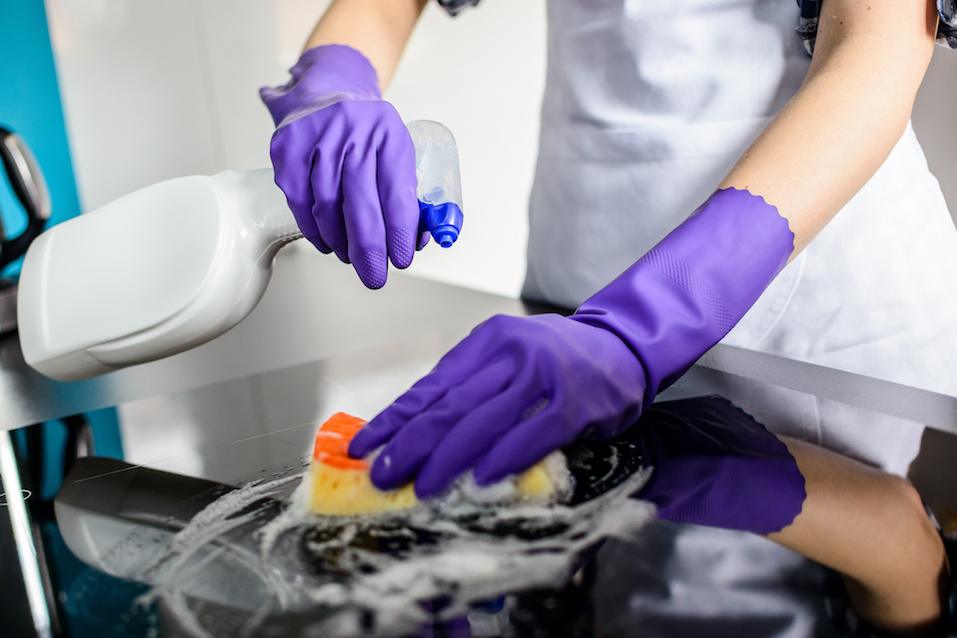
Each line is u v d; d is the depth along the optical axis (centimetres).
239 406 67
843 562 39
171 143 176
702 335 60
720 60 82
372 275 65
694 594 37
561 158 94
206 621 36
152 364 86
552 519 45
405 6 105
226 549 43
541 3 193
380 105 69
